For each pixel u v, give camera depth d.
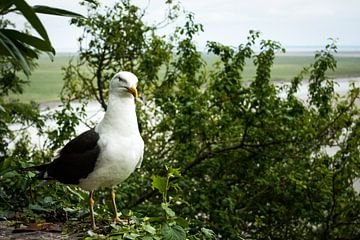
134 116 4.41
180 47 9.05
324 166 8.65
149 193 8.30
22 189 5.34
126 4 9.48
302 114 8.60
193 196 8.05
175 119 8.59
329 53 8.91
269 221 8.75
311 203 8.52
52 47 3.30
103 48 9.55
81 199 5.20
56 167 4.61
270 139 8.66
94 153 4.29
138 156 4.45
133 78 4.36
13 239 4.35
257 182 8.70
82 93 10.00
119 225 4.43
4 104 9.83
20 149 9.23
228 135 8.70
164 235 3.75
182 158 8.82
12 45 3.18
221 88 8.37
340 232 8.98
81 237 4.38
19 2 2.76
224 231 7.77
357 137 8.68
